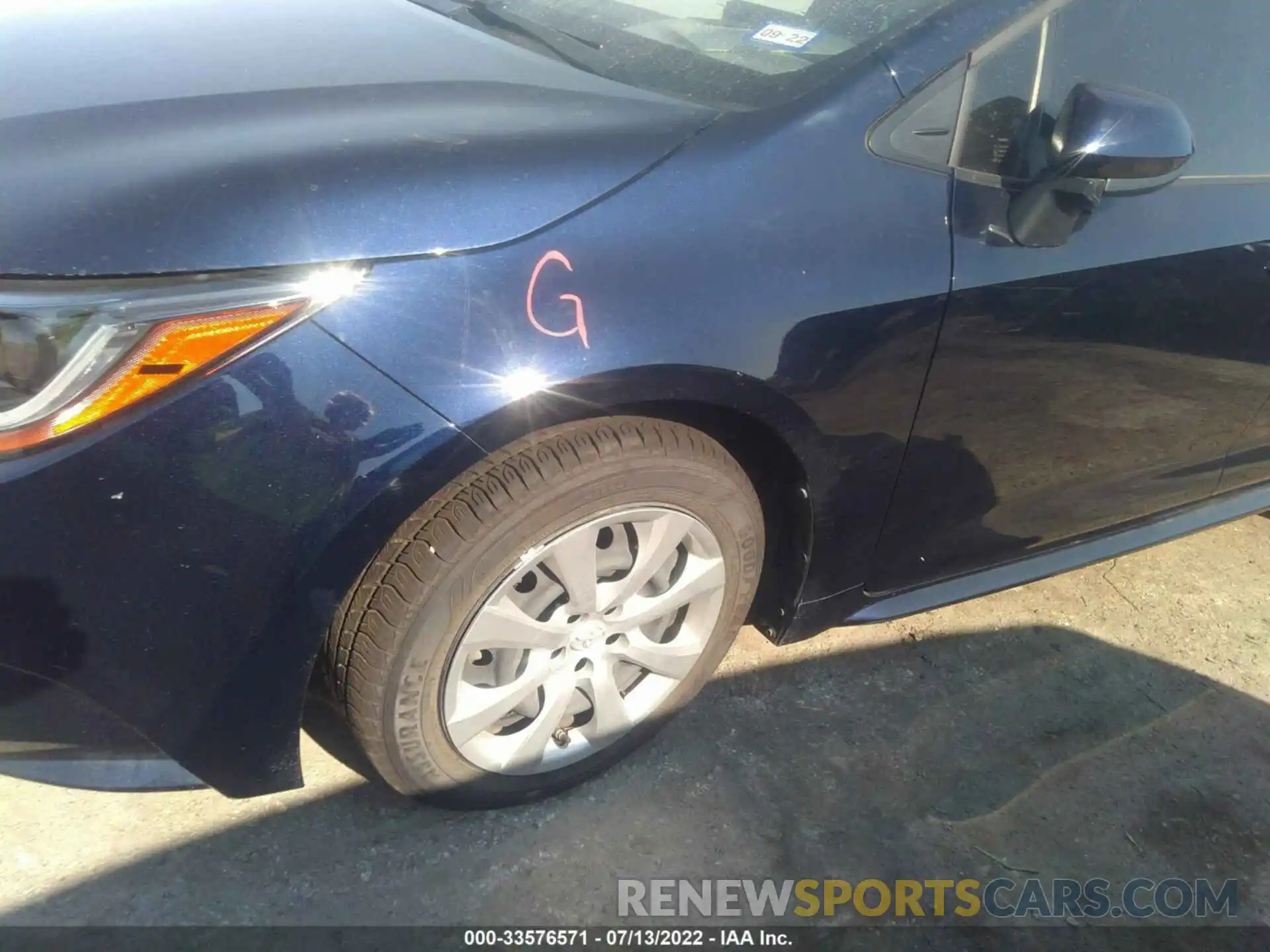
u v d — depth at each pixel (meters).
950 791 2.12
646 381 1.54
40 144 1.48
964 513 2.17
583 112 1.69
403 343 1.40
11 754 1.52
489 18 2.18
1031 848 2.02
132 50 1.82
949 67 1.82
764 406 1.68
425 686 1.64
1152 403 2.25
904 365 1.81
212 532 1.37
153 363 1.31
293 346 1.36
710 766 2.09
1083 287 1.94
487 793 1.85
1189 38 2.11
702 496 1.76
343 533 1.42
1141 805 2.15
